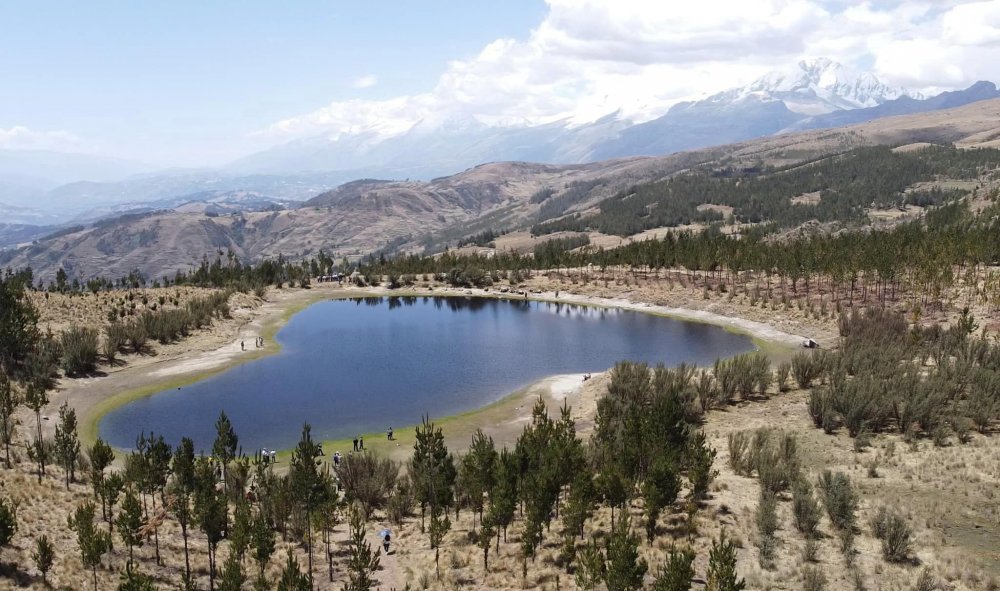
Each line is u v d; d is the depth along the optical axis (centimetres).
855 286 13312
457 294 18362
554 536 4178
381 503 5369
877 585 3064
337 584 3819
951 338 8331
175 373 9831
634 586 3017
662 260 17862
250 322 13850
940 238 14212
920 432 5572
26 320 9050
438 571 3775
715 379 7750
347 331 13625
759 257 15400
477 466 4850
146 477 4647
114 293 13350
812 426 6122
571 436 5316
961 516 3803
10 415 6731
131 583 2981
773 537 3703
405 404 8456
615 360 10762
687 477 4853
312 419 7881
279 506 4681
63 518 4319
